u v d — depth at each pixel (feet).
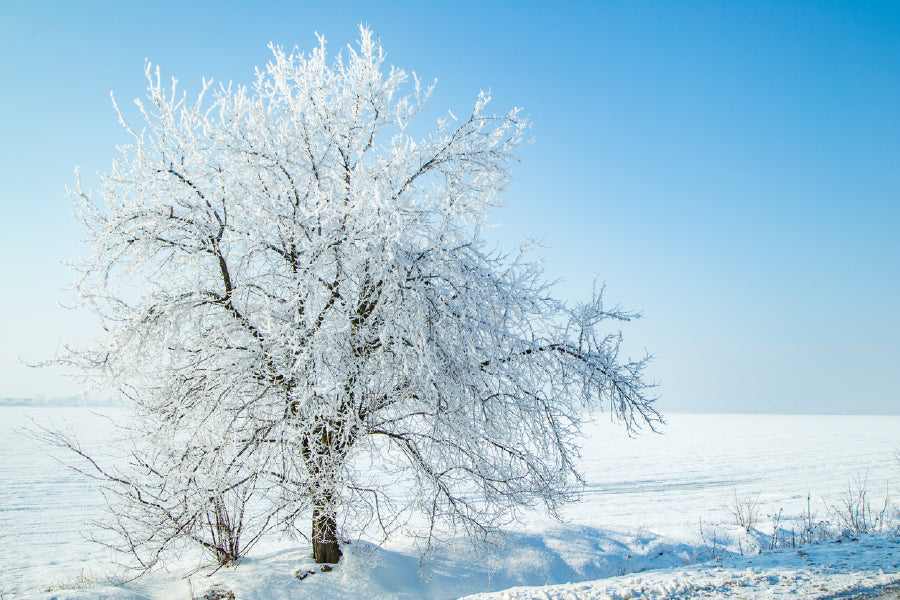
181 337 25.52
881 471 82.48
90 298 24.61
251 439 24.02
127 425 26.16
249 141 27.12
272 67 29.50
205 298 25.22
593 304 28.96
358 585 23.45
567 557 28.71
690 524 40.06
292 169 27.14
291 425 23.02
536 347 26.40
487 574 26.43
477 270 25.48
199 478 24.31
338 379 22.38
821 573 19.44
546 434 26.81
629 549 30.96
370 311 25.91
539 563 27.63
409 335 23.61
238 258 25.68
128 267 25.68
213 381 24.64
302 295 23.25
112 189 25.48
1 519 48.24
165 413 25.21
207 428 24.91
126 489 26.00
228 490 24.38
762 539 34.42
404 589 24.17
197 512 24.52
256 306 25.38
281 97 29.78
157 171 25.82
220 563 26.35
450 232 26.96
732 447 128.36
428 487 25.82
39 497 58.13
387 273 23.84
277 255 26.14
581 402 27.86
